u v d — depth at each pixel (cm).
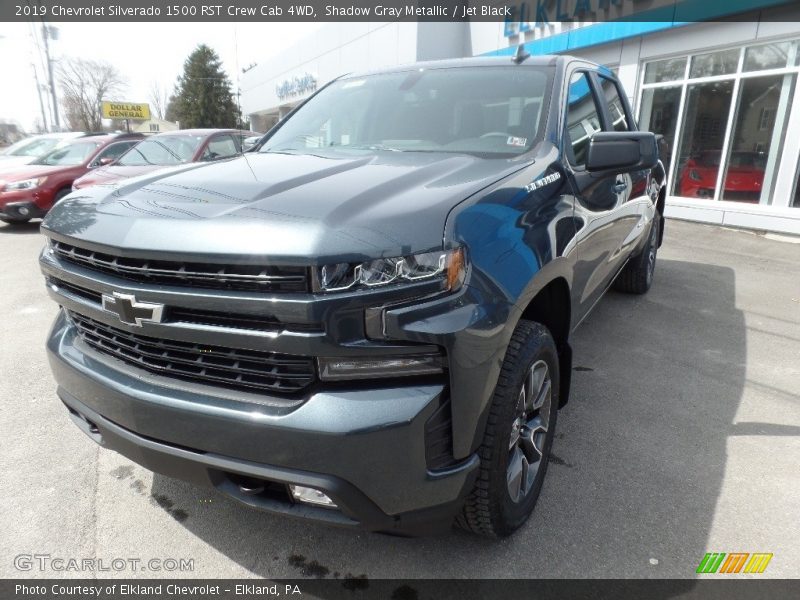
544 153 238
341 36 1892
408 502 163
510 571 201
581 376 359
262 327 157
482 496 189
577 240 236
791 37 830
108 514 231
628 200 342
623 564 204
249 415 158
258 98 2833
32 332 443
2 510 232
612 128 341
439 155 241
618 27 1035
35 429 296
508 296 175
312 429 152
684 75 984
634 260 495
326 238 151
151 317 168
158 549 213
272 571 202
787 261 681
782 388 344
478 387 167
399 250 153
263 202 172
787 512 231
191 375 173
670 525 223
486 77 292
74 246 189
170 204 179
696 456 271
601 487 247
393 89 306
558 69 285
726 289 555
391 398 156
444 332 155
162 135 846
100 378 186
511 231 186
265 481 171
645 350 402
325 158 245
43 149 1088
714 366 375
